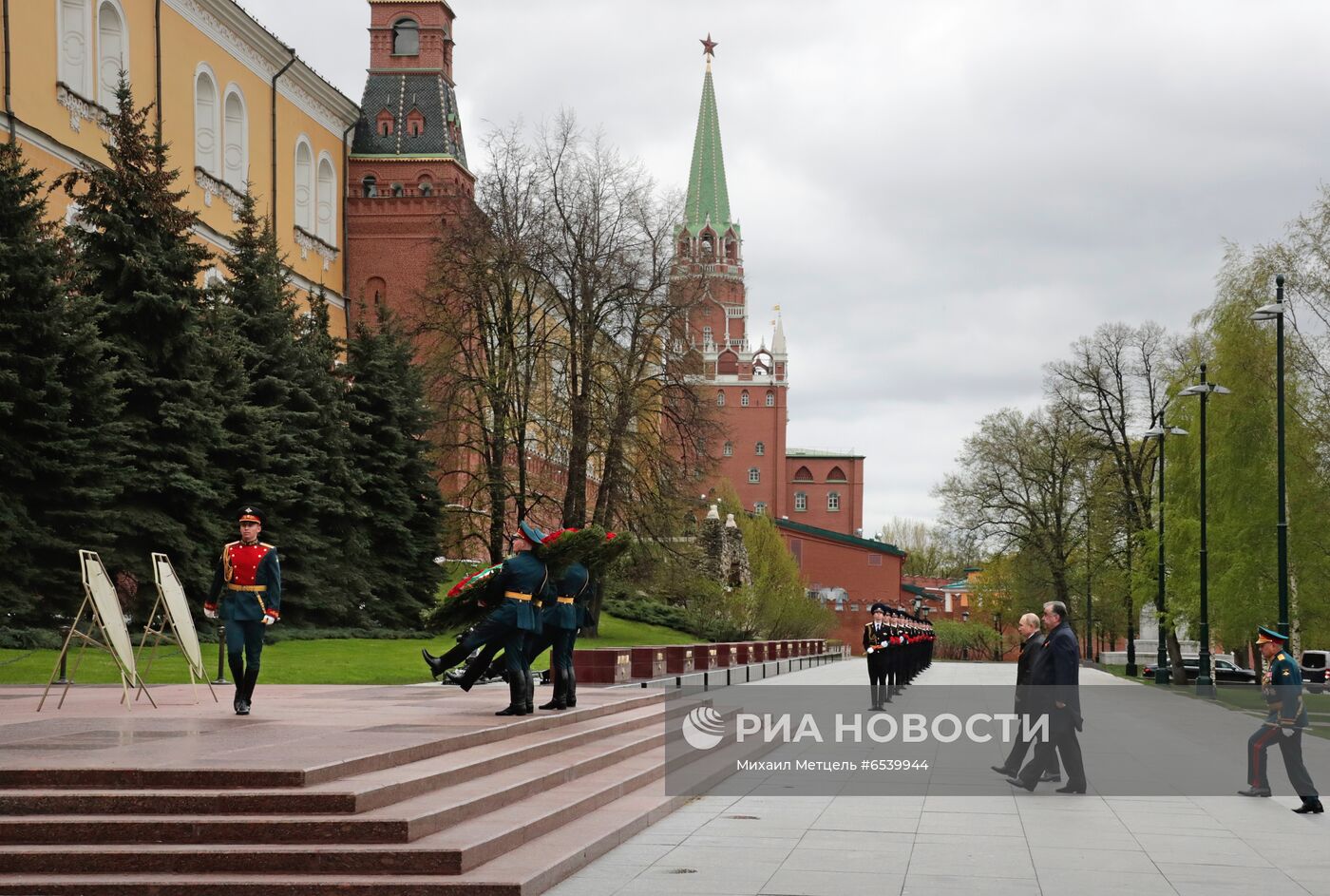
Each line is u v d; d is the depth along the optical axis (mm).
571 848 10703
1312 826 13586
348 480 43219
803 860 11281
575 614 18391
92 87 47469
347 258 72250
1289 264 41438
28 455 29984
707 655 39375
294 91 65875
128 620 28422
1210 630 48938
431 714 16656
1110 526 64750
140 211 35156
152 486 33375
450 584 52312
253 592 15734
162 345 34688
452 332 51969
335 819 9688
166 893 8953
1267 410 42375
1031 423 80188
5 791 10086
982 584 107125
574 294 52156
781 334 159375
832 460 167375
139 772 10273
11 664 25547
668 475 52938
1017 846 12141
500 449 53156
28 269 30094
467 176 75250
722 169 171125
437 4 74750
